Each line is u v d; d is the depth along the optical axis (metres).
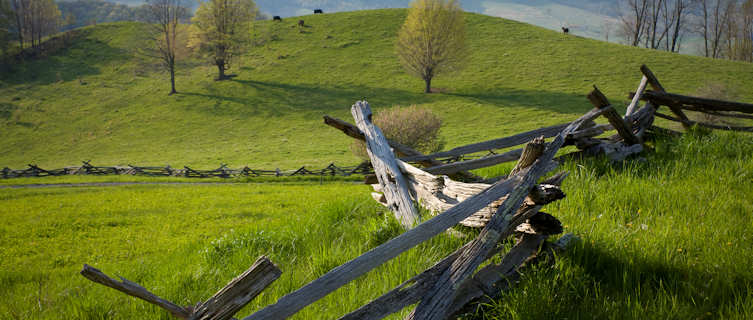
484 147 6.89
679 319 2.49
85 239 14.41
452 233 3.85
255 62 71.38
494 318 2.71
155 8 63.00
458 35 57.81
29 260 12.24
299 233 5.30
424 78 58.62
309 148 41.81
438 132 30.77
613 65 62.09
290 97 58.41
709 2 73.75
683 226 3.68
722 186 4.77
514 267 3.16
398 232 4.49
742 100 45.78
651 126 8.20
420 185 4.75
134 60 72.12
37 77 66.50
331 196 21.17
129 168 34.12
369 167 30.67
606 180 5.58
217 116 53.69
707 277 2.89
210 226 15.73
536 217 3.11
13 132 50.16
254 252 4.97
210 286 4.14
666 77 55.59
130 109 56.44
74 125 52.16
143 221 16.84
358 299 3.17
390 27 83.19
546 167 3.17
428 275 2.72
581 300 2.82
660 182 5.12
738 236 3.43
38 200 22.11
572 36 77.25
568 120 44.25
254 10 69.44
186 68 71.06
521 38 76.12
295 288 3.62
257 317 2.18
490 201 2.91
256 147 43.34
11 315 4.96
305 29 84.69
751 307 2.47
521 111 48.81
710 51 77.88
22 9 86.56
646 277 3.01
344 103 55.66
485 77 61.91
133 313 3.79
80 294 5.08
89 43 78.00
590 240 3.45
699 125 8.27
